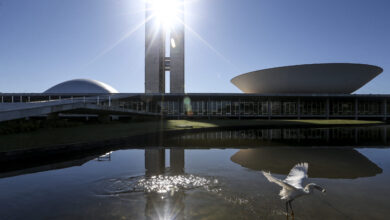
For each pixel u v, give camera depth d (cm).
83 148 983
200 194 473
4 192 493
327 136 1652
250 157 870
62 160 812
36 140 1023
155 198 453
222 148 1083
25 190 505
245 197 456
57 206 416
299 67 5531
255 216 370
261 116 4769
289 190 314
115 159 830
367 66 5366
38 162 782
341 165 741
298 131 2070
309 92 5875
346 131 2083
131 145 1166
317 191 494
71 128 1702
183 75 7200
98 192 489
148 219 363
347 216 370
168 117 4700
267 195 467
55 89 6081
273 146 1146
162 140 1389
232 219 360
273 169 684
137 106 4778
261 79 6128
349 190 500
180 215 376
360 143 1271
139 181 562
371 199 446
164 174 627
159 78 7275
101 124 2291
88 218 368
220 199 445
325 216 370
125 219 364
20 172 660
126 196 464
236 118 4775
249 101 4800
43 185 539
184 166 721
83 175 621
